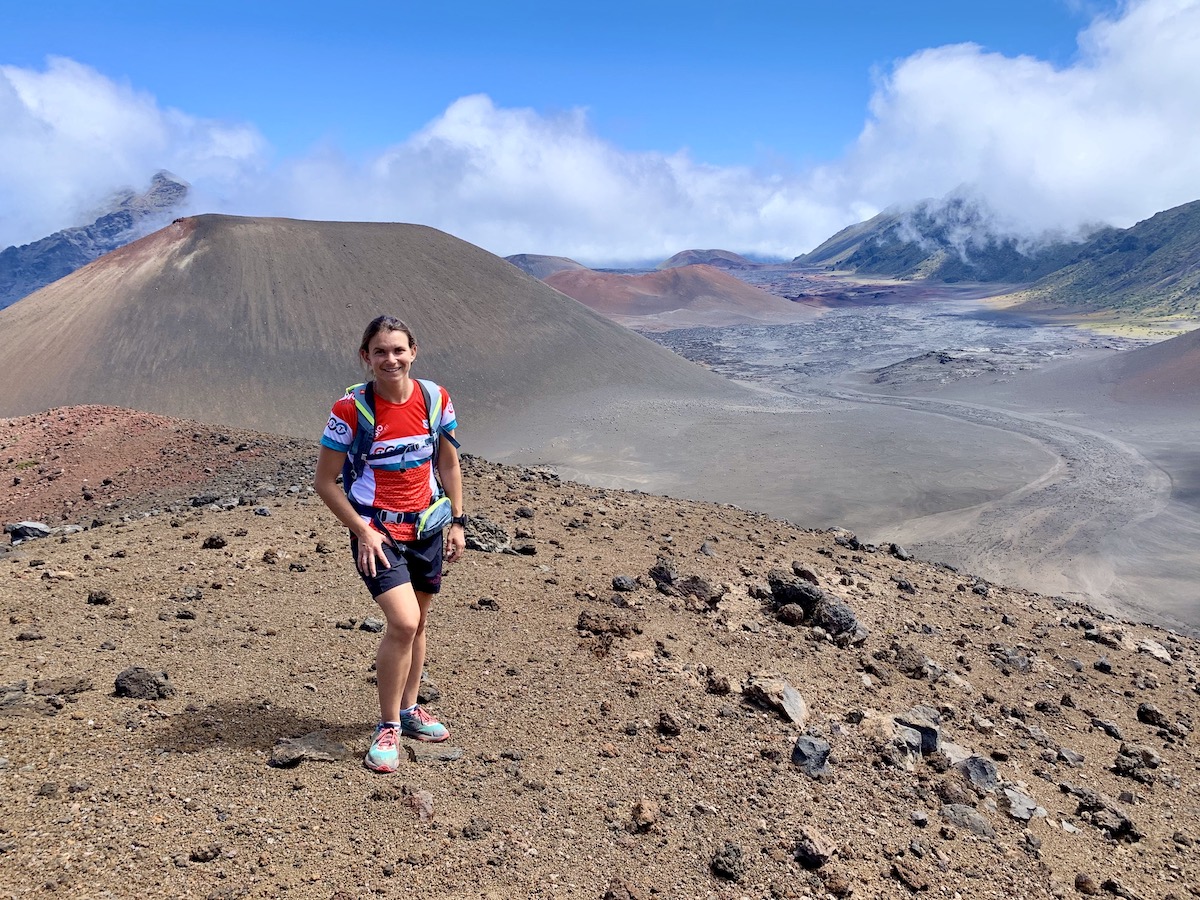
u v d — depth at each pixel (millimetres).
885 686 6977
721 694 5797
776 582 8305
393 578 3777
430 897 3176
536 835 3754
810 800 4641
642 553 9586
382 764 3906
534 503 12117
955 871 4387
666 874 3705
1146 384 117312
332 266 117250
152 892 2859
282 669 4988
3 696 4043
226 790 3547
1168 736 7848
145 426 22422
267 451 20578
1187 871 5301
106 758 3641
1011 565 51844
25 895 2715
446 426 4012
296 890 3037
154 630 5449
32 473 19922
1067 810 5703
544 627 6477
